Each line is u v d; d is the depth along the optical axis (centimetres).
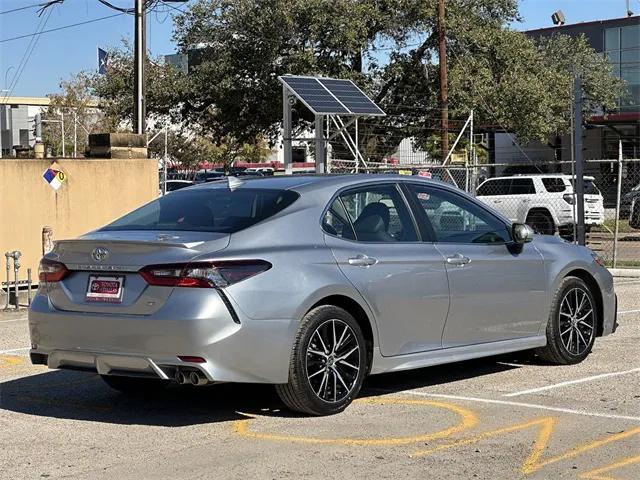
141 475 539
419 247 728
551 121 3734
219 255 623
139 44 2394
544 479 520
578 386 757
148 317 619
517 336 795
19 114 4512
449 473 532
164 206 729
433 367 847
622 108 4281
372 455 569
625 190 4122
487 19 3672
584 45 4203
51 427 657
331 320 660
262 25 3475
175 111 3925
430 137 3650
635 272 1772
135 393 761
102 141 1828
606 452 571
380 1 3522
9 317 1352
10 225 1634
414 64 3572
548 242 843
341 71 3478
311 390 650
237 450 586
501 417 659
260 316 623
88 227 1728
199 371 609
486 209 801
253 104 3684
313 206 688
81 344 651
